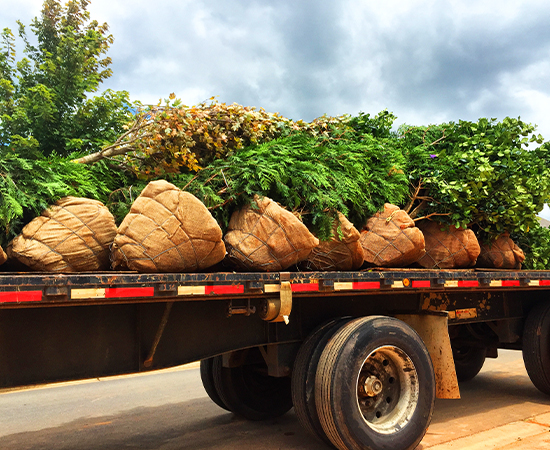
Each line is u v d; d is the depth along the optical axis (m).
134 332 2.78
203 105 3.67
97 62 4.34
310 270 3.61
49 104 3.72
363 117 4.62
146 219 2.67
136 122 3.44
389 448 3.12
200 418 4.82
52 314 2.52
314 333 3.43
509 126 4.88
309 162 3.46
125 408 5.49
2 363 2.35
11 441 4.30
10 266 2.87
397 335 3.35
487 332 5.62
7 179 2.70
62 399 6.23
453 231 4.44
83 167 3.13
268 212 3.07
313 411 3.20
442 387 3.71
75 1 4.33
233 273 2.80
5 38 3.89
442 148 5.00
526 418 4.38
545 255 5.77
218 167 3.39
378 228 3.86
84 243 2.71
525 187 4.61
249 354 4.23
